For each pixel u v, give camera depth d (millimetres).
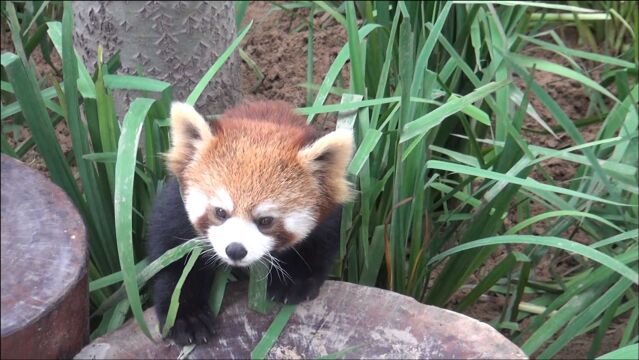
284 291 1304
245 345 1263
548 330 1452
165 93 1419
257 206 1277
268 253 1294
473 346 1234
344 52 1483
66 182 1398
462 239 1507
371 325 1266
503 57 1602
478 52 1686
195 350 1256
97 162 1413
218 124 1324
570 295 1500
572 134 1515
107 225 1420
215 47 1588
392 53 1628
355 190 1387
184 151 1322
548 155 1469
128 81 1394
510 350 1229
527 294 1660
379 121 1506
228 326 1277
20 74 1325
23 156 1691
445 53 1746
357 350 1243
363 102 1396
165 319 1278
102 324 1376
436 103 1444
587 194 1494
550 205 1647
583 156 1578
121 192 1214
